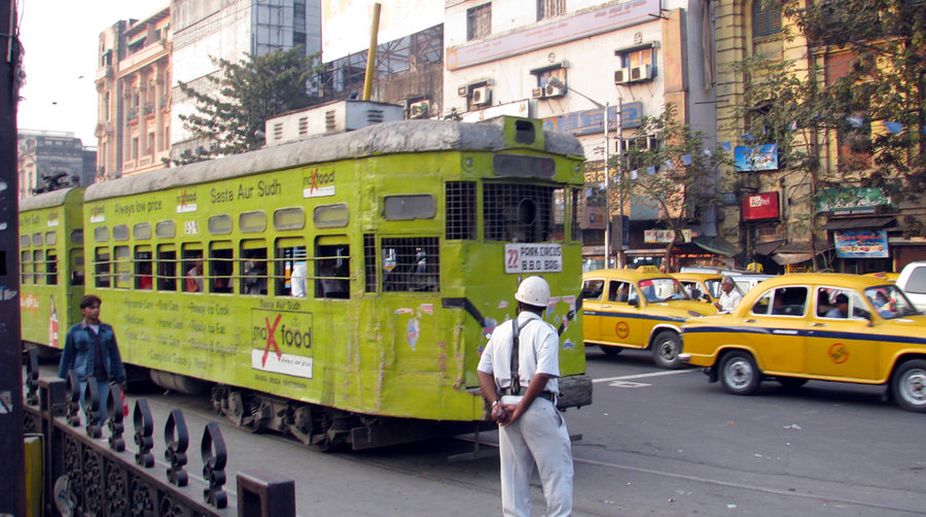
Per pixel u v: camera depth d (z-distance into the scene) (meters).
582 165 8.59
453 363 7.45
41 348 17.50
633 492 7.20
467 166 7.53
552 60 32.09
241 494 3.49
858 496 6.95
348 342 8.04
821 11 19.03
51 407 6.24
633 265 30.56
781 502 6.82
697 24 28.77
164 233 11.43
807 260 26.45
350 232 8.04
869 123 19.75
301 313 8.68
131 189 12.35
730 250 27.95
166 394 13.35
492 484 7.57
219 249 10.23
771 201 27.27
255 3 45.47
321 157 8.40
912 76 18.31
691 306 16.14
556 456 5.06
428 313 7.57
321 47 47.00
